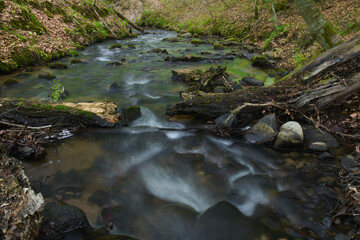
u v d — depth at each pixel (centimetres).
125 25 1909
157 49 1234
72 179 323
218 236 245
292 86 481
